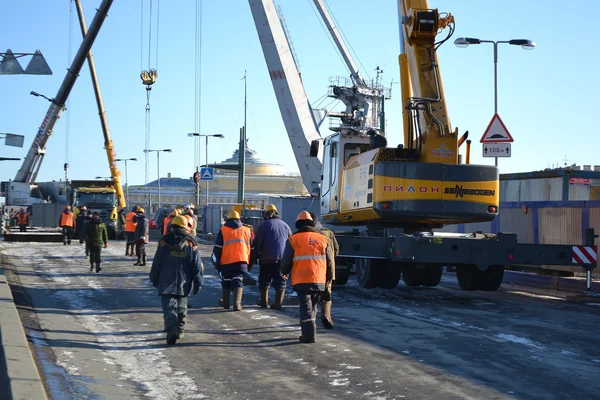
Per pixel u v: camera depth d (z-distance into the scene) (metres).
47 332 10.34
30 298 14.38
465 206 14.71
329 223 18.73
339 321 11.87
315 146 19.27
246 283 18.03
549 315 13.02
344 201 17.31
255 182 138.38
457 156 15.06
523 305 14.54
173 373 7.96
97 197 44.53
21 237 39.59
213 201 137.12
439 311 13.38
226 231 13.29
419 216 14.76
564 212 21.08
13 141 27.05
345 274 17.44
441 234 15.59
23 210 46.22
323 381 7.61
